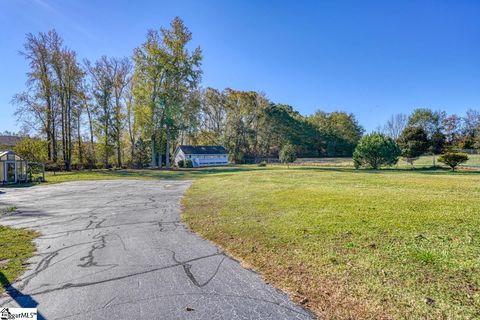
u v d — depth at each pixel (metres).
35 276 4.05
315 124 64.50
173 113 32.84
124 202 10.77
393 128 48.34
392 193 8.84
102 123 34.16
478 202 7.02
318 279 3.60
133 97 34.28
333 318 2.79
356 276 3.56
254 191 11.19
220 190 12.63
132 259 4.66
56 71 31.09
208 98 56.31
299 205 7.73
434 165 26.20
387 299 3.02
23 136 30.86
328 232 5.24
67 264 4.51
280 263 4.18
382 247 4.36
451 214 5.86
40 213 8.96
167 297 3.34
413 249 4.19
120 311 3.05
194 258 4.62
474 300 2.87
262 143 59.62
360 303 3.00
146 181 20.38
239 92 56.44
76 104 32.84
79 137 33.97
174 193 13.18
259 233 5.62
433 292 3.07
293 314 2.90
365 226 5.39
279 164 44.19
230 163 56.22
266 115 57.38
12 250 5.27
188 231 6.35
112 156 37.16
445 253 3.98
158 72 32.34
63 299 3.36
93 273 4.12
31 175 22.81
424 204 6.92
